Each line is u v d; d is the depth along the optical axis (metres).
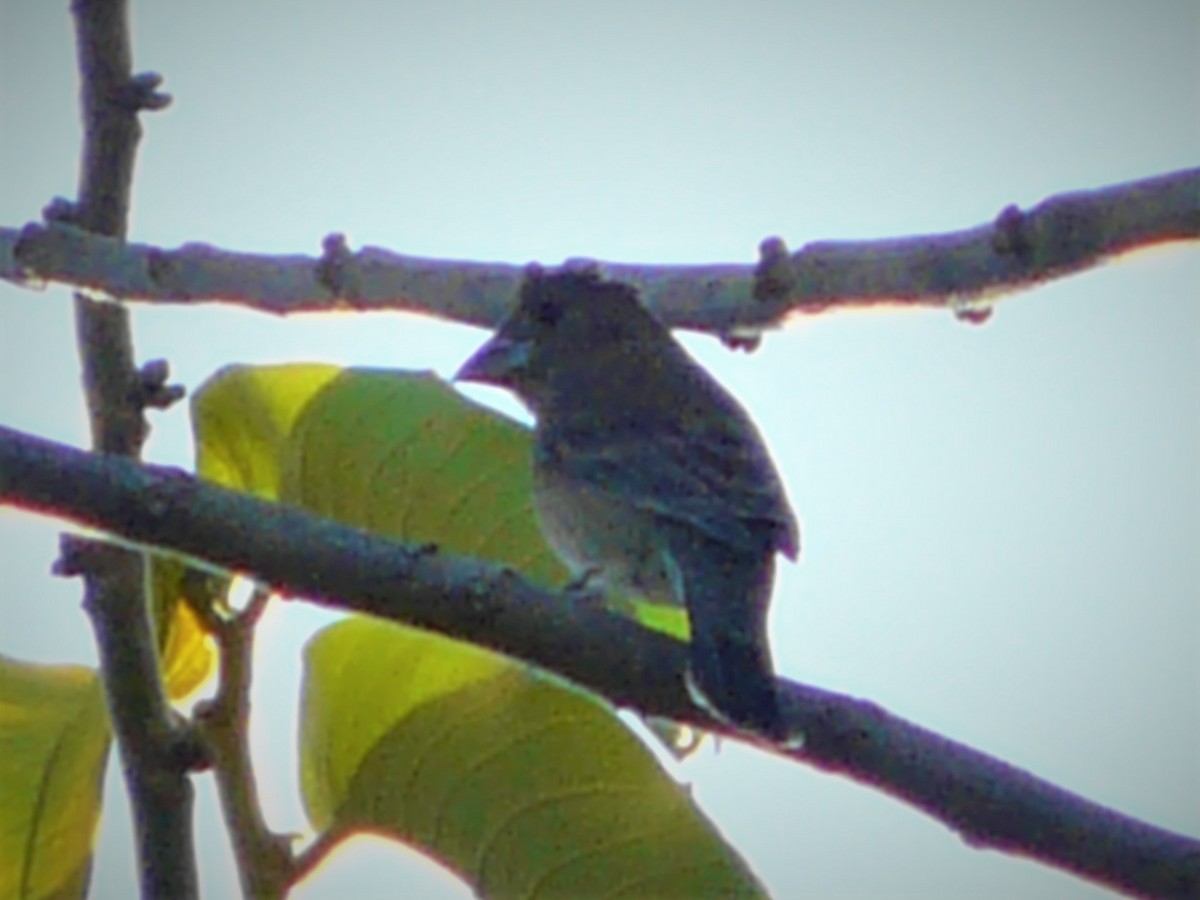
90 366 5.85
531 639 5.79
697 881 5.63
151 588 5.36
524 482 6.30
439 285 7.10
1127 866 5.50
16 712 5.63
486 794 5.62
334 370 6.29
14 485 5.27
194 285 6.84
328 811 5.52
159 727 5.17
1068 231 6.28
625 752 5.71
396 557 5.58
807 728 5.77
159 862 5.15
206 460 6.19
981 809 5.61
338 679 5.63
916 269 6.59
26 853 5.57
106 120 6.70
